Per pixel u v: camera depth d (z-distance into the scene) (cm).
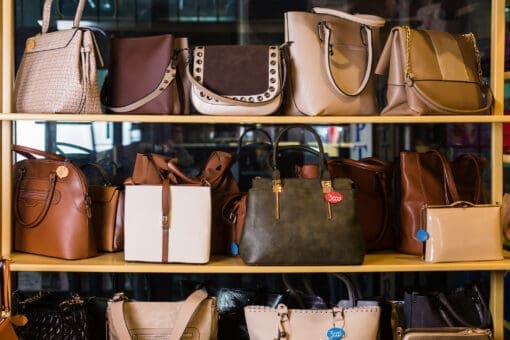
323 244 188
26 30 238
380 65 202
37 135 240
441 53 200
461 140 244
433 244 195
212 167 214
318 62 200
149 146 241
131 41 203
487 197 243
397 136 242
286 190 192
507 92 250
